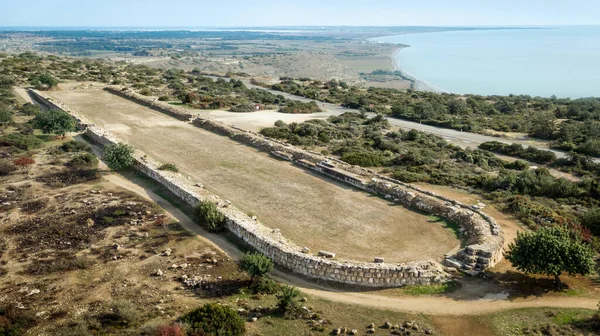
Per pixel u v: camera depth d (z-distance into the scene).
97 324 21.70
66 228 32.78
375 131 70.25
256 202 39.28
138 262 28.17
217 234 32.81
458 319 22.94
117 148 46.66
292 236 32.56
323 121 75.75
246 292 25.30
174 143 58.97
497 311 23.48
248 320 22.48
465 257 28.23
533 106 106.88
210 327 20.81
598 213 33.94
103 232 32.25
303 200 39.88
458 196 41.41
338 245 31.11
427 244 31.17
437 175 46.84
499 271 27.61
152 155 52.97
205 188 42.44
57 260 28.27
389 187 41.03
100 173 45.88
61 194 39.47
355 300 24.89
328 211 37.34
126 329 21.45
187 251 29.81
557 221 34.50
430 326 22.44
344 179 44.88
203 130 66.94
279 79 155.25
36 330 21.39
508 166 55.12
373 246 30.94
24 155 49.78
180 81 119.50
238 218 33.75
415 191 40.38
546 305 23.92
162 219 34.75
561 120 88.56
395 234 32.88
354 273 26.47
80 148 53.72
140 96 90.12
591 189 43.09
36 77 105.00
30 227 32.94
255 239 30.48
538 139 73.75
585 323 22.11
